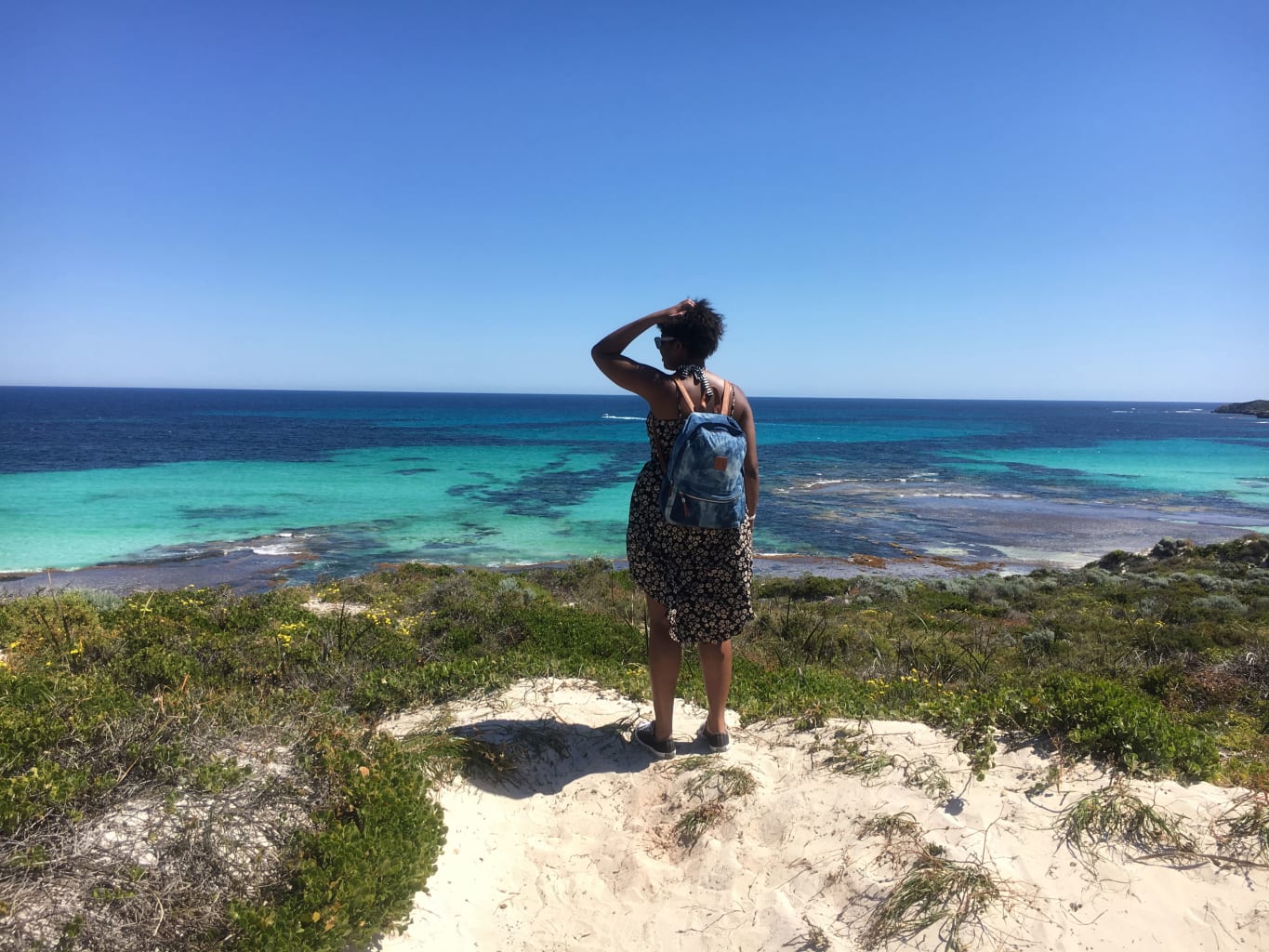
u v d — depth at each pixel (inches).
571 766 129.6
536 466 2158.0
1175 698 227.9
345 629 247.3
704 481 105.7
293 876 86.5
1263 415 7529.5
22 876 78.1
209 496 1432.1
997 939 78.8
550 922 93.5
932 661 335.3
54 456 2060.8
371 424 4311.0
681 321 112.4
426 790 110.1
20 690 126.0
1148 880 85.4
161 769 97.2
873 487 1867.6
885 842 94.8
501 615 320.8
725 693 125.9
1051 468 2393.0
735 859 98.5
